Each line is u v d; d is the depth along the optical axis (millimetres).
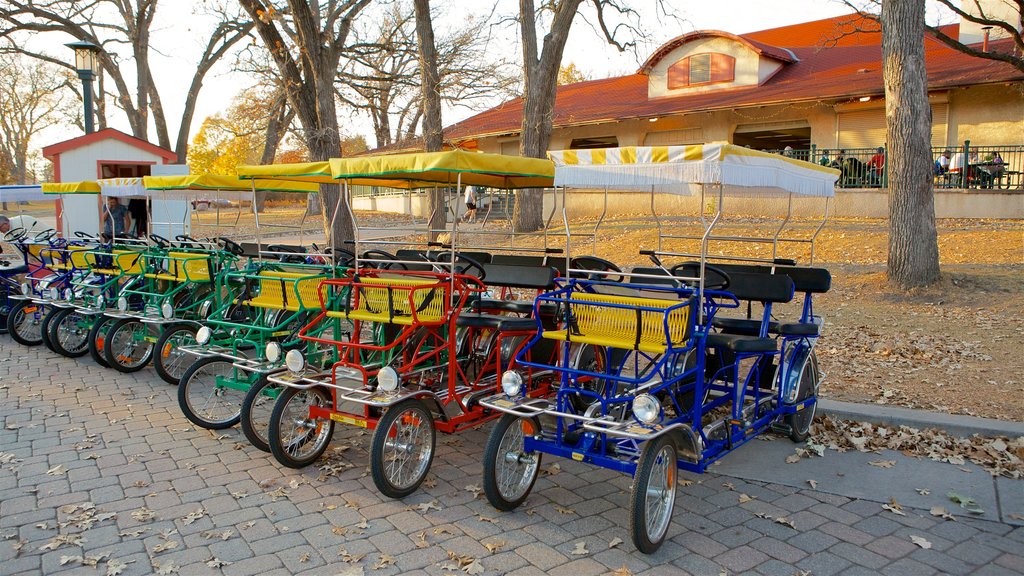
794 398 5309
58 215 13961
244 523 4359
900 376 6848
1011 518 4293
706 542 4098
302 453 5340
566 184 4855
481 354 5871
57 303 8633
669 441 4113
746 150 4449
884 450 5402
